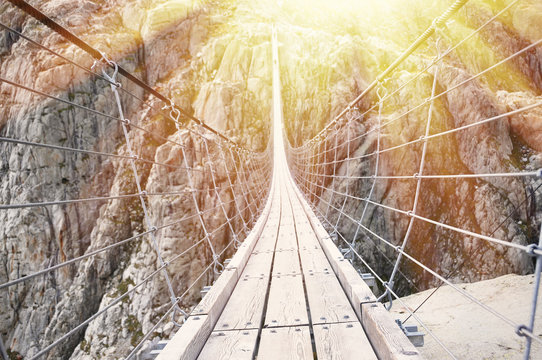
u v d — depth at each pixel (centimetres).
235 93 2712
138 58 3095
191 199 2041
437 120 2328
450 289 503
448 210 2122
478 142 2272
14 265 2306
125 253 2141
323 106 2728
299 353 188
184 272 1898
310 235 531
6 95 2752
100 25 3170
